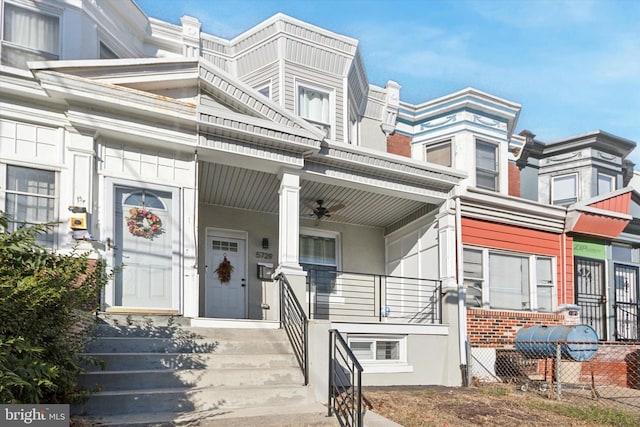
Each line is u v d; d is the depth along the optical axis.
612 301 14.17
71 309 5.47
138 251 8.37
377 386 9.85
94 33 10.41
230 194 11.46
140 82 8.44
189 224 8.80
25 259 4.90
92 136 8.18
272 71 12.46
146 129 8.43
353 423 5.98
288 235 9.52
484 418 7.27
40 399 5.11
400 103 14.95
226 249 12.27
